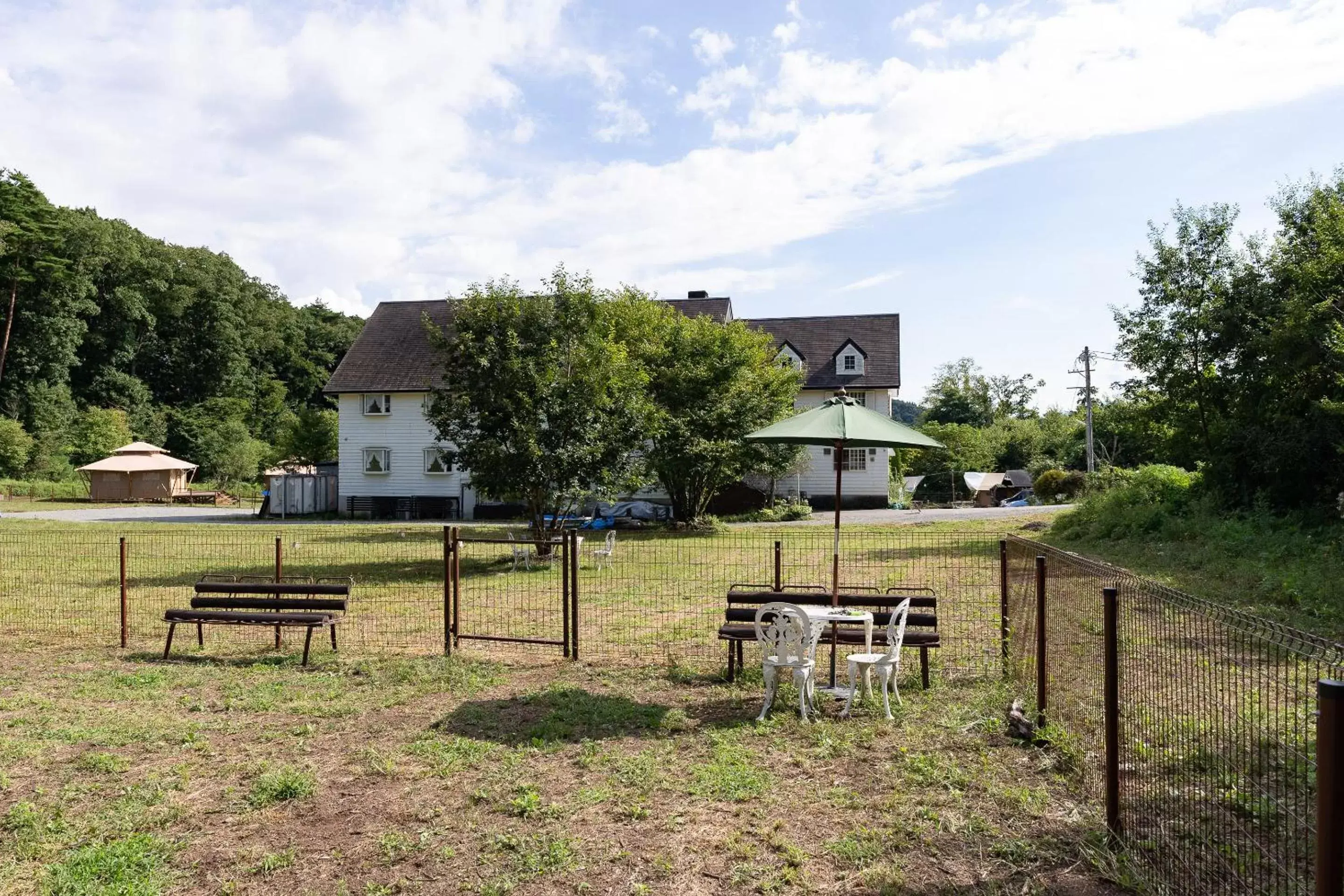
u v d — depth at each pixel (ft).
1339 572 38.45
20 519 106.11
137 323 235.40
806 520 98.68
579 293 55.88
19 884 12.96
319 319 317.83
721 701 22.79
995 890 12.39
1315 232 60.29
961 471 188.85
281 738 19.90
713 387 85.66
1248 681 12.50
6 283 190.60
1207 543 51.75
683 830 14.60
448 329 59.16
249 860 13.71
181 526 94.17
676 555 59.16
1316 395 57.98
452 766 17.84
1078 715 17.65
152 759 18.60
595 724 20.63
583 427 54.75
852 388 124.16
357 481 123.24
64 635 32.24
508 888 12.64
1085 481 120.16
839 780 16.83
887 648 24.38
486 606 38.58
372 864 13.55
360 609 38.22
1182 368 65.62
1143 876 12.35
